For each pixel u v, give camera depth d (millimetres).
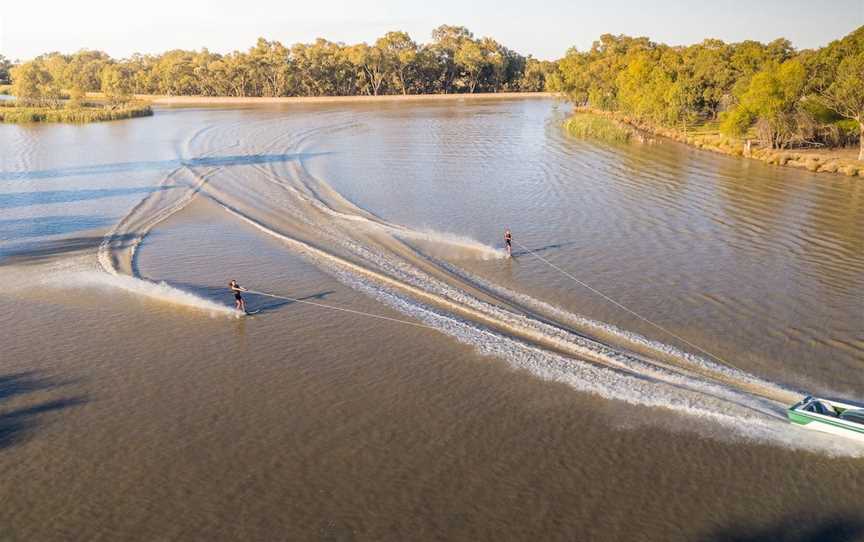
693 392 27406
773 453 23750
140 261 43844
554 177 69000
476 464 23844
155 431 26016
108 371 30406
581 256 43344
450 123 126438
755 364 29344
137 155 84750
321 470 23703
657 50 153750
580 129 106062
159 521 21438
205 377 29828
